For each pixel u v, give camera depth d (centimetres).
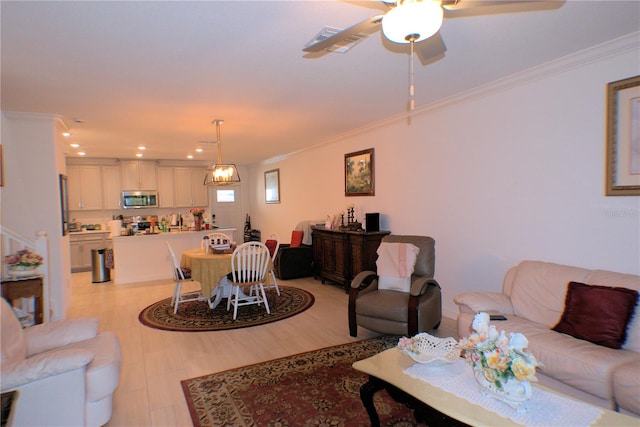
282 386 260
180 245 653
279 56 259
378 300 337
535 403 160
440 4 142
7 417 131
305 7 194
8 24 204
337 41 173
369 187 518
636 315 212
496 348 159
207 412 229
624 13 207
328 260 569
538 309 264
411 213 446
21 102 357
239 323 397
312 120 464
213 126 487
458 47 252
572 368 202
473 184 363
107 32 217
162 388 259
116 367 212
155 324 398
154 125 470
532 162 309
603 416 150
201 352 322
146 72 284
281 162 818
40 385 177
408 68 288
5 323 196
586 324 224
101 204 800
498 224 340
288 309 445
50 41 227
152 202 848
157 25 210
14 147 401
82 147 638
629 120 245
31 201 409
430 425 165
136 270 626
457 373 190
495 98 337
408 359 208
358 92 349
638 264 246
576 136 276
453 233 389
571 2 193
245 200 1034
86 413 196
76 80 298
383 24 149
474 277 367
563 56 272
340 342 340
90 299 510
